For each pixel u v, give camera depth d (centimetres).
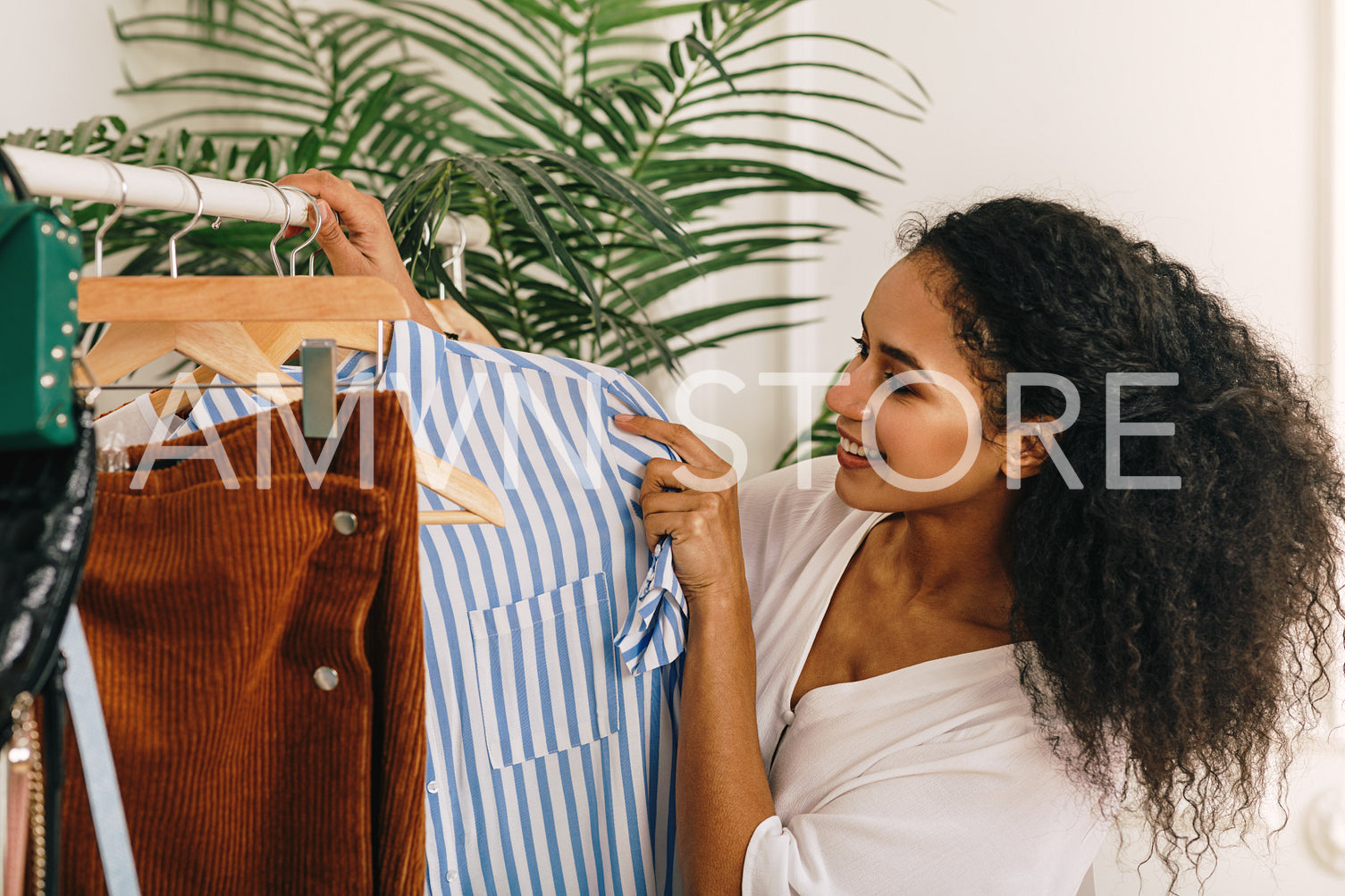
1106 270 86
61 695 46
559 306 159
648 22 200
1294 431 90
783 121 190
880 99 182
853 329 189
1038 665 92
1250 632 84
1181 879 156
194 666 58
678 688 101
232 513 58
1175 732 85
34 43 165
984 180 175
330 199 96
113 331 69
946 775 90
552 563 92
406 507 61
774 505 122
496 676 89
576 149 161
